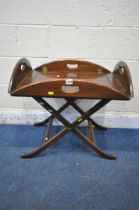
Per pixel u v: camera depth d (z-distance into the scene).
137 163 1.35
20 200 1.07
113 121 1.69
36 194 1.11
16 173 1.24
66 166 1.31
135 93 1.58
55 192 1.12
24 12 1.37
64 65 1.40
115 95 1.08
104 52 1.47
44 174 1.24
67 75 1.31
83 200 1.08
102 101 1.21
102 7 1.34
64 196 1.10
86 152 1.44
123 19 1.37
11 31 1.43
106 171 1.28
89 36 1.43
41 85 1.07
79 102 1.62
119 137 1.61
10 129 1.67
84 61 1.38
